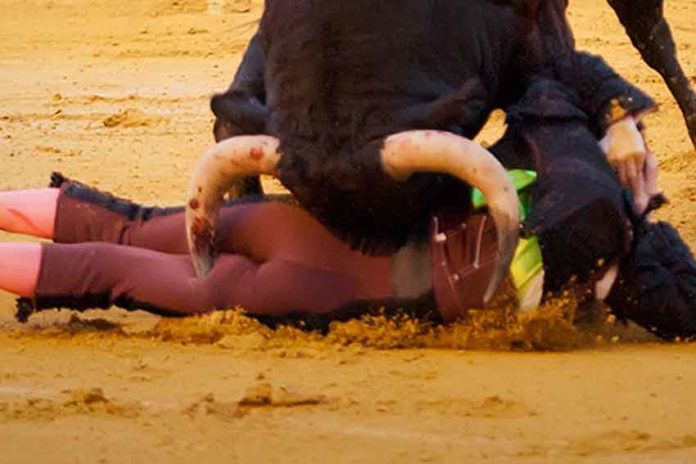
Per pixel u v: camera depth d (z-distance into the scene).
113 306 18.08
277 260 17.14
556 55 17.73
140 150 35.34
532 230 16.62
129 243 18.11
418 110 15.67
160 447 13.41
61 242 18.34
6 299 19.89
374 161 15.52
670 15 58.38
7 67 52.25
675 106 39.25
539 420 14.38
